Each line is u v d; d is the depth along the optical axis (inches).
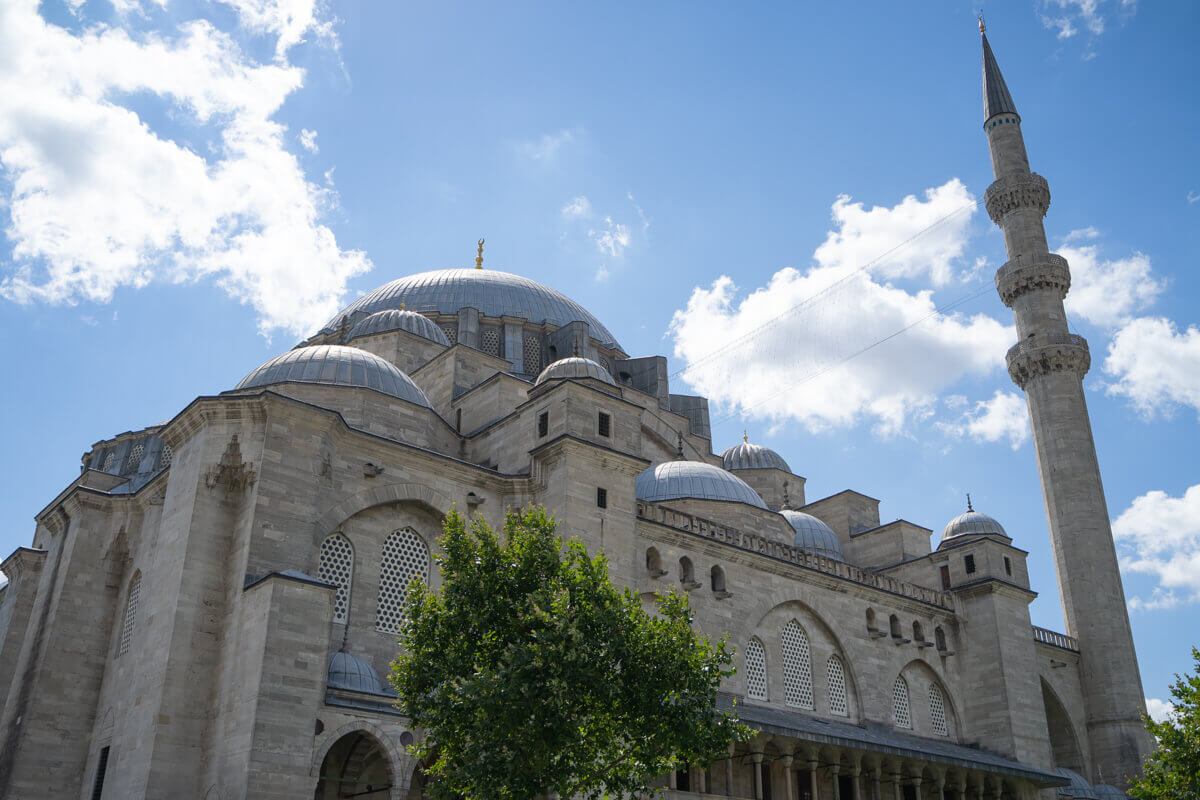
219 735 1269.7
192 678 1322.6
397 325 2337.6
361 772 1376.7
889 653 2193.7
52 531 1827.0
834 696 2050.9
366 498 1531.7
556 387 1715.1
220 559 1398.9
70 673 1611.7
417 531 1601.9
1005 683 2263.8
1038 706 2313.0
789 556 2085.4
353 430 1533.0
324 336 2623.0
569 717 1084.5
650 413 2401.6
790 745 1759.4
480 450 1882.4
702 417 2787.9
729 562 1947.6
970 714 2300.7
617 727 1136.2
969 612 2377.0
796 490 2780.5
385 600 1531.7
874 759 1905.8
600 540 1622.8
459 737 1113.4
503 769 1047.6
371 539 1537.9
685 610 1248.2
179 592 1350.9
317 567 1437.0
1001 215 2987.2
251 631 1282.0
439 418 1854.1
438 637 1144.8
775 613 2012.8
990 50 3161.9
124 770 1332.4
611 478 1688.0
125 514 1727.4
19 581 1866.4
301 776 1211.9
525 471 1721.2
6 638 1809.8
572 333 2586.1
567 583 1173.7
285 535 1405.0
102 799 1379.2
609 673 1115.3
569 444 1637.6
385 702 1328.7
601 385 1781.5
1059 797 2281.0
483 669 1107.3
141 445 2305.6
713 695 1195.9
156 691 1312.7
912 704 2199.8
